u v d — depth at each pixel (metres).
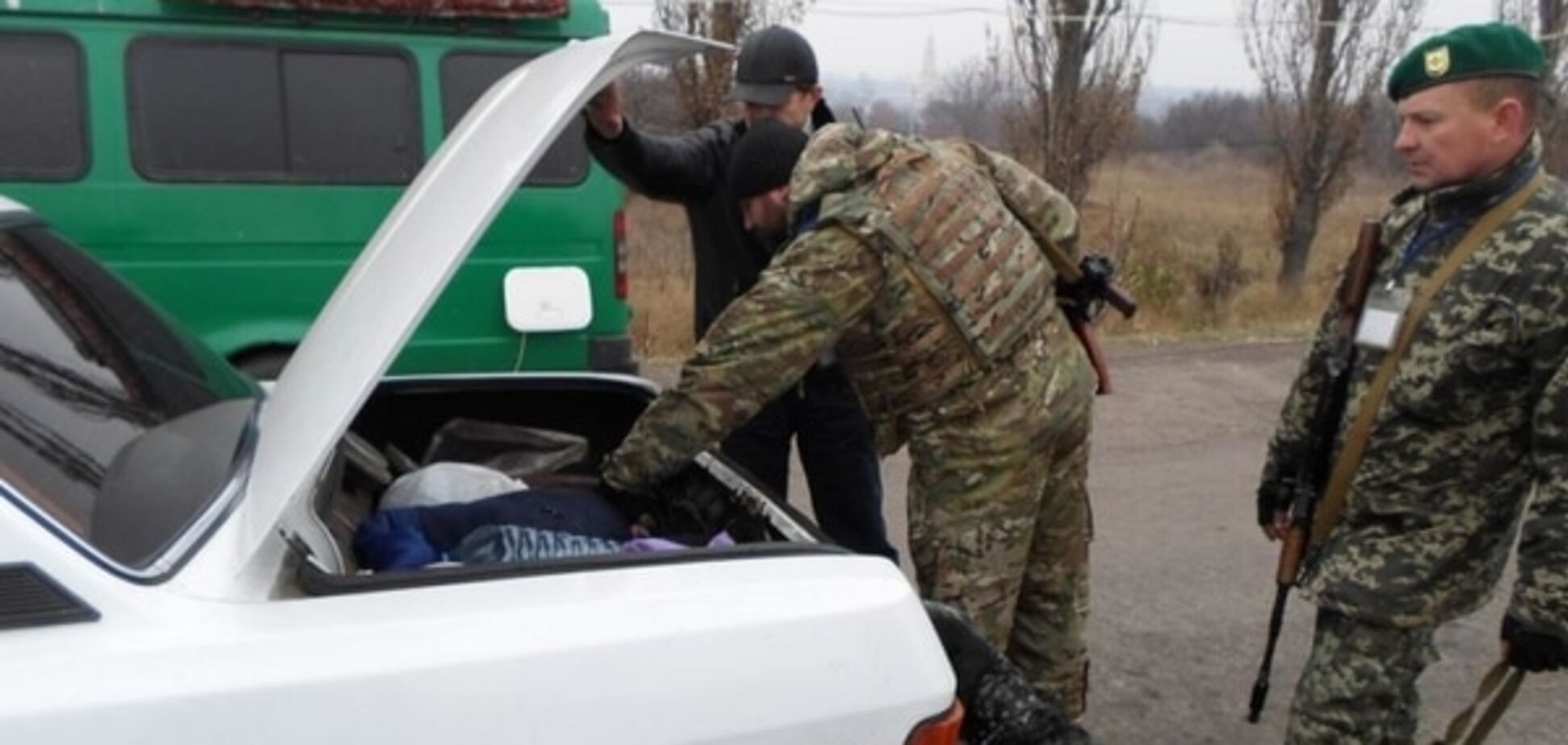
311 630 1.54
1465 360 2.35
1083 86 11.78
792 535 2.20
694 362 2.42
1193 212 17.88
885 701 1.73
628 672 1.61
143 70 4.77
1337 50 12.65
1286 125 12.98
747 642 1.67
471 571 1.68
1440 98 2.32
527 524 2.18
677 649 1.64
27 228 2.16
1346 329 2.59
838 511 3.77
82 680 1.42
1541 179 2.37
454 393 2.88
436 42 5.12
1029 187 2.85
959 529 2.71
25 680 1.41
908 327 2.57
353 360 1.68
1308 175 12.79
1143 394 7.84
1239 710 3.70
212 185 4.90
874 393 2.74
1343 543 2.58
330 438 1.59
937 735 1.76
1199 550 5.04
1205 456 6.55
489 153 1.82
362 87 5.05
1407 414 2.44
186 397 2.04
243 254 4.98
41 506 1.51
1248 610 4.43
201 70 4.84
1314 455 2.64
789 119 3.42
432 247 1.69
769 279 2.46
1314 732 2.55
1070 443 2.90
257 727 1.46
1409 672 2.52
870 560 1.87
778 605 1.71
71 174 4.74
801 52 3.41
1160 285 10.95
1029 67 11.88
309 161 5.02
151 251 4.86
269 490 1.64
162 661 1.46
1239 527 5.34
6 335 1.75
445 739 1.52
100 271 2.28
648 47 2.04
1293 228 12.88
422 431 2.87
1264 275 12.73
